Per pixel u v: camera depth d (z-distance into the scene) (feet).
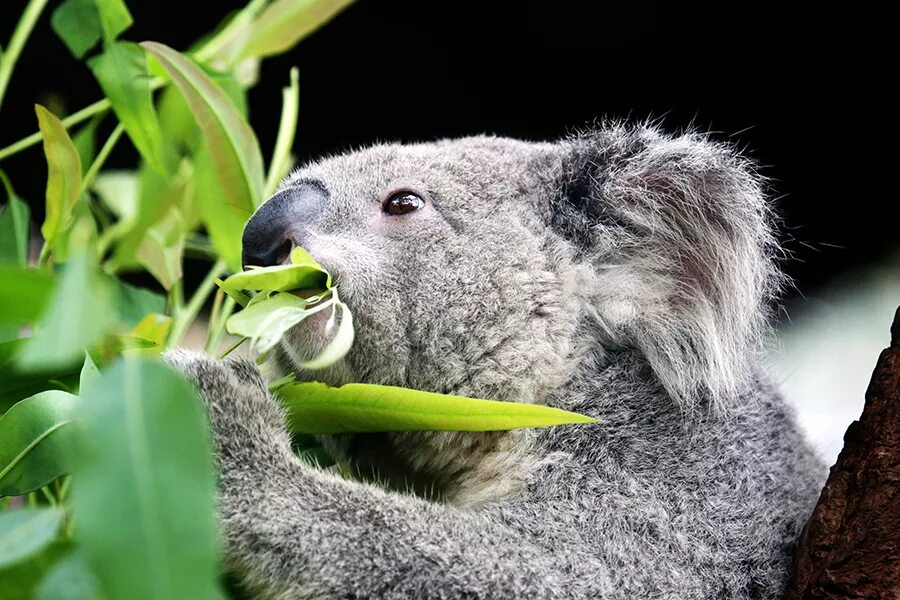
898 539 16.05
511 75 53.06
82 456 9.04
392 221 20.93
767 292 21.16
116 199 26.30
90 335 8.72
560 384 20.48
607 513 18.66
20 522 10.21
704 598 18.31
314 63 52.26
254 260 20.77
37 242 41.65
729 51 51.11
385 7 50.98
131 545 8.86
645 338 20.44
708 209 20.97
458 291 20.57
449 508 17.84
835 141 52.11
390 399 16.65
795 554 19.30
